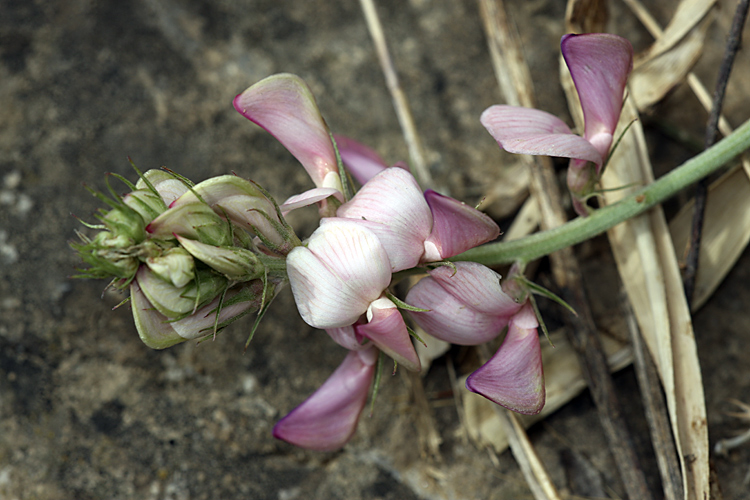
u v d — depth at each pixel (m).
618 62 0.23
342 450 0.25
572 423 0.25
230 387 0.26
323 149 0.23
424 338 0.25
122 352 0.26
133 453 0.25
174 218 0.21
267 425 0.25
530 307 0.23
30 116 0.26
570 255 0.25
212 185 0.21
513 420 0.25
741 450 0.25
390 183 0.22
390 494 0.25
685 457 0.24
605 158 0.23
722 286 0.26
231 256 0.21
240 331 0.26
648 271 0.25
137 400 0.25
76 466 0.25
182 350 0.26
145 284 0.21
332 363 0.26
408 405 0.26
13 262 0.26
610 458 0.25
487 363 0.23
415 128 0.26
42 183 0.26
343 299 0.22
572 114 0.26
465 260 0.24
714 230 0.25
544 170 0.25
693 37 0.25
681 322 0.24
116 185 0.26
